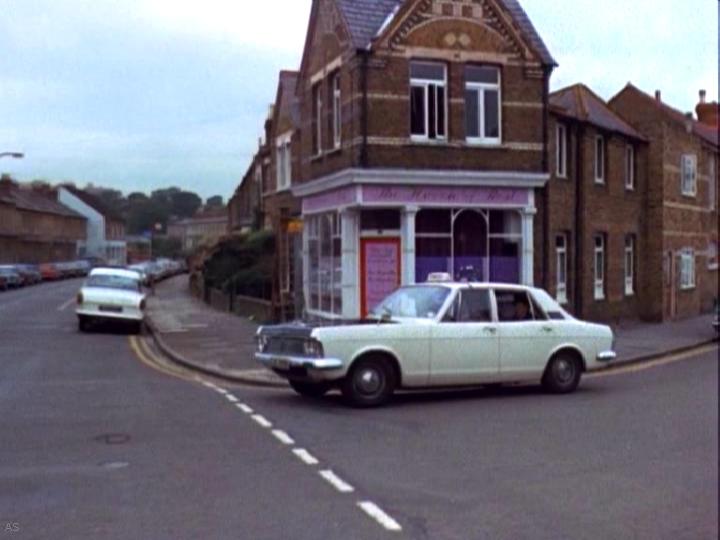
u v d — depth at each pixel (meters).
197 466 8.77
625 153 29.75
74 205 111.00
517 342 13.72
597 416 11.95
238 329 25.88
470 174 22.20
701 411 12.38
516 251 23.33
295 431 10.68
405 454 9.40
